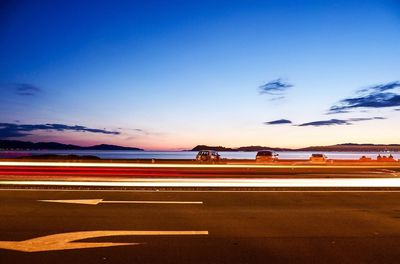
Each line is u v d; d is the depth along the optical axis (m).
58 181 19.62
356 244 7.90
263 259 6.90
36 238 8.22
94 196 14.39
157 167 34.59
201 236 8.48
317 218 10.55
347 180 22.36
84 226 9.35
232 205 12.66
